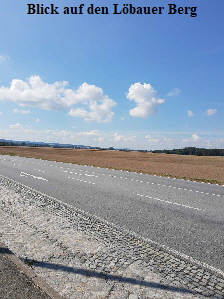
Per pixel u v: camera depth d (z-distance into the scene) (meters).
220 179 16.94
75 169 19.30
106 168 21.08
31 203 8.05
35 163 23.89
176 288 3.44
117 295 3.20
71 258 4.23
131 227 6.10
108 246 4.86
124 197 9.53
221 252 4.79
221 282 3.69
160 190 11.28
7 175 14.55
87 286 3.40
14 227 5.64
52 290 3.16
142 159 43.06
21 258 4.15
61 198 9.05
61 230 5.62
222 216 7.26
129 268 3.98
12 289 3.15
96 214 7.14
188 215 7.28
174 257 4.51
